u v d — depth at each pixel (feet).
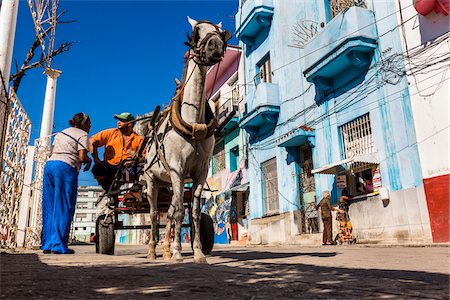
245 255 19.72
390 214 32.83
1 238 24.27
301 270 10.47
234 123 60.39
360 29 35.65
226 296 6.05
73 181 21.52
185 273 9.51
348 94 38.86
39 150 41.34
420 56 31.73
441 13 30.25
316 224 41.93
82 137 21.86
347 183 38.60
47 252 21.42
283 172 47.60
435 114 30.22
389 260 15.01
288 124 47.47
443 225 28.71
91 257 17.26
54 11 31.09
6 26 21.50
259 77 55.88
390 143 33.71
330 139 40.60
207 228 19.92
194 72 15.34
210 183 69.62
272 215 48.73
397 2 34.24
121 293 6.30
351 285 7.31
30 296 5.92
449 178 28.76
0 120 20.47
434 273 9.68
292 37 47.65
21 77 35.96
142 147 20.33
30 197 41.14
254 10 52.70
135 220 124.16
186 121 15.37
